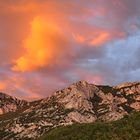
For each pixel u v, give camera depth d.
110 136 199.25
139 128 193.00
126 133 192.25
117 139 189.88
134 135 187.00
